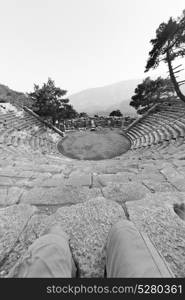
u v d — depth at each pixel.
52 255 1.07
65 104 20.44
